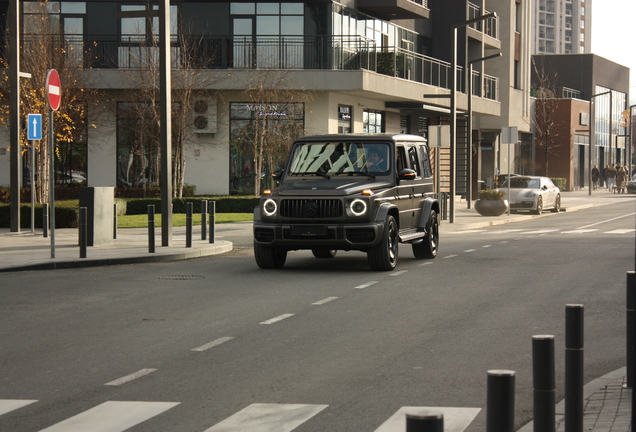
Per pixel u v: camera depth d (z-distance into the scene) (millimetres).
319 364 7488
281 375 7082
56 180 35000
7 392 6590
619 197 55281
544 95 70375
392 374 7105
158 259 16438
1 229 23328
